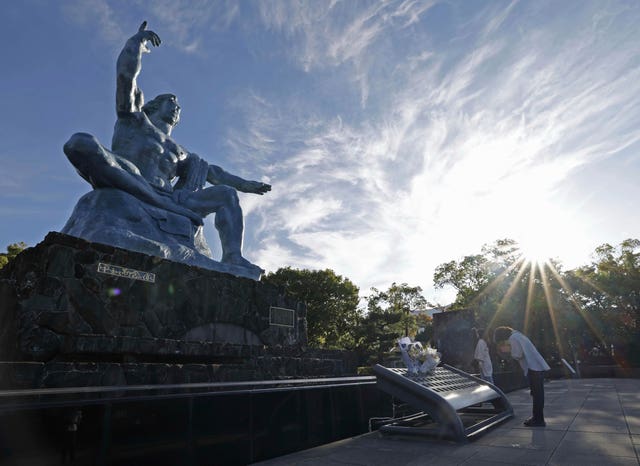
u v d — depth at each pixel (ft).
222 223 40.52
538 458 14.05
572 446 15.58
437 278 149.89
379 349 130.52
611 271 117.70
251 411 15.74
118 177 32.53
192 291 29.43
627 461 13.05
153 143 38.58
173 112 42.70
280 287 37.01
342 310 144.56
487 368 37.63
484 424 20.45
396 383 19.77
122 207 31.94
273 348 30.73
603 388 44.04
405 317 151.84
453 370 27.63
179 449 13.07
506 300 118.83
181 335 28.04
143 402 12.44
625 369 89.66
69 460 10.59
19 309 21.52
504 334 23.61
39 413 10.27
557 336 112.57
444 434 18.10
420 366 22.54
